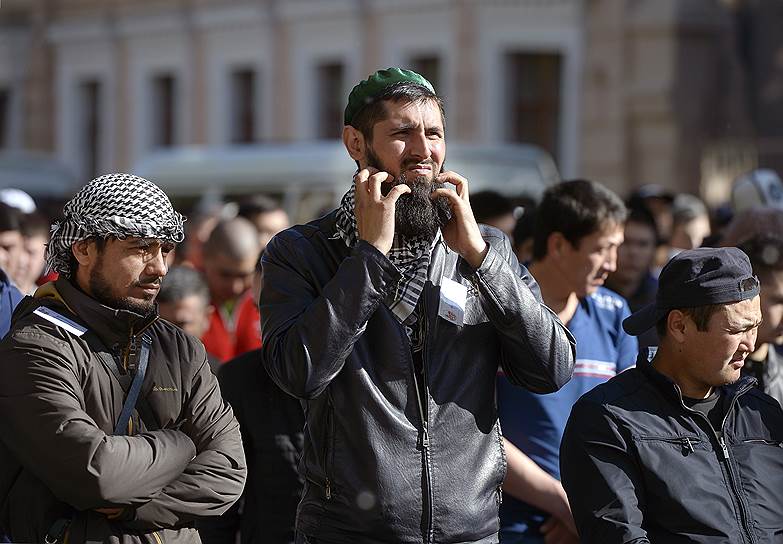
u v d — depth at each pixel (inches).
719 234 521.7
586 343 426.9
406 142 315.0
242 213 732.0
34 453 297.4
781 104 1692.9
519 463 408.5
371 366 309.4
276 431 407.8
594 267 424.2
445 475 307.9
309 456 316.8
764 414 350.9
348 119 326.6
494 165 1441.9
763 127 1701.5
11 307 444.1
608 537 328.2
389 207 305.0
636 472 337.1
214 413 324.5
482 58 1840.6
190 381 322.3
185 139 2236.7
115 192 312.5
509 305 311.9
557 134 1807.3
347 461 307.0
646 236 600.1
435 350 313.4
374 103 317.4
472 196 628.4
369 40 1969.7
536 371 318.0
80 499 296.5
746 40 1722.4
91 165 2420.0
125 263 312.8
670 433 340.2
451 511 306.7
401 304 312.3
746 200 683.4
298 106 2066.9
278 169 1459.2
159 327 325.4
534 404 416.2
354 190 316.5
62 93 2436.0
